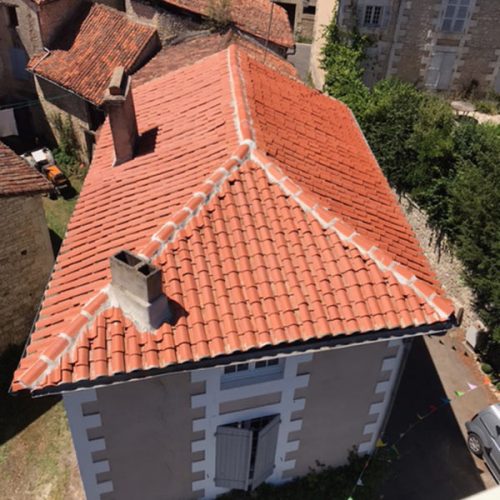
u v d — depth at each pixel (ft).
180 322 24.70
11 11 71.36
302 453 35.60
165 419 29.45
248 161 30.96
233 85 37.88
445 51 76.13
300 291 26.35
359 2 71.67
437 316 26.40
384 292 26.78
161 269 24.80
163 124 38.83
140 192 33.06
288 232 28.45
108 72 67.97
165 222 28.55
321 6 82.43
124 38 70.69
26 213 44.88
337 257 27.86
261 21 74.54
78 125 72.08
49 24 71.41
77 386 22.99
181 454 31.73
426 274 29.91
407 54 76.07
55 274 29.32
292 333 24.94
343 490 36.45
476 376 46.75
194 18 71.36
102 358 23.25
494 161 46.80
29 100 76.89
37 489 38.47
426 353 48.55
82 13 73.82
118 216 31.73
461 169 49.29
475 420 40.14
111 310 24.85
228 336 24.56
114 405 27.50
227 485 34.73
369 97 61.93
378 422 35.94
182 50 67.82
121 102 34.45
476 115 78.48
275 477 36.37
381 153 55.31
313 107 43.50
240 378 30.01
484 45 75.82
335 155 38.17
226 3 69.31
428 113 53.06
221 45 63.82
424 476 39.14
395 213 35.35
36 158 70.64
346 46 74.69
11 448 40.93
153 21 73.15
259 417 32.17
